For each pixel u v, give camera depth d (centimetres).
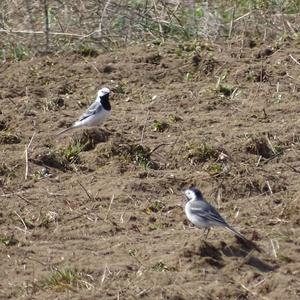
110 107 1616
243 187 1414
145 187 1417
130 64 1984
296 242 1236
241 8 2298
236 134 1617
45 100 1802
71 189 1425
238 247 1206
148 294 1092
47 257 1211
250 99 1806
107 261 1191
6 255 1219
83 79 1930
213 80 1917
